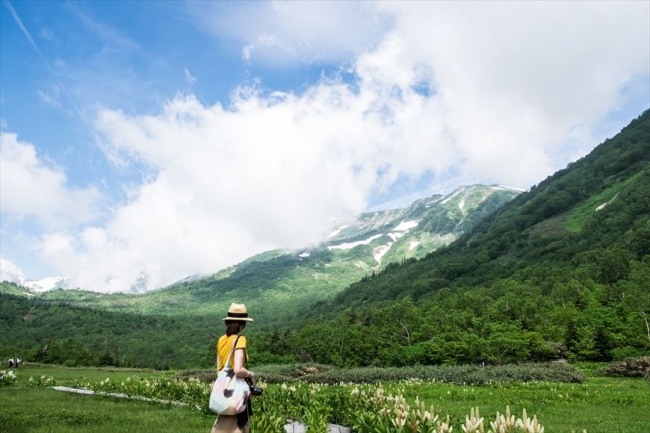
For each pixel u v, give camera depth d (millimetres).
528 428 6094
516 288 119938
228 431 5531
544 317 80062
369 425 8047
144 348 184500
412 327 90125
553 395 22547
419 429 6863
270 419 8367
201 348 187375
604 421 14648
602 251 144750
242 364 5625
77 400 16703
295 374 47094
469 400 21250
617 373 41844
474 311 93625
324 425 9703
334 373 38844
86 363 102312
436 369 38562
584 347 59406
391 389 24062
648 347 56281
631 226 167125
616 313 68062
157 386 19672
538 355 60719
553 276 131250
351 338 87375
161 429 10461
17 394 18328
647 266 107438
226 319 6051
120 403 16391
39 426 10516
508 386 28344
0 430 9898
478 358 61562
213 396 5516
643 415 16328
